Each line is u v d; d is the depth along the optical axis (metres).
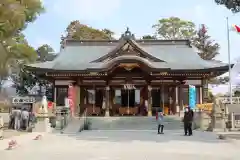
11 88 54.53
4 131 27.94
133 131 29.25
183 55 45.09
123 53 40.09
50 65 42.19
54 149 16.86
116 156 14.11
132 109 41.53
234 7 25.31
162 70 38.84
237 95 49.91
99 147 17.56
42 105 28.69
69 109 35.22
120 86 42.22
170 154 14.74
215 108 29.03
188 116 24.69
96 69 39.09
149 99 39.62
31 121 31.11
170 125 31.98
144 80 41.44
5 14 24.30
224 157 13.87
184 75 40.28
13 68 39.56
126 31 40.38
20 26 26.73
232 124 29.88
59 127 30.52
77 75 40.72
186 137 23.16
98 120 34.03
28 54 35.06
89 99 42.06
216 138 22.30
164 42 47.69
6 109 40.09
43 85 57.03
